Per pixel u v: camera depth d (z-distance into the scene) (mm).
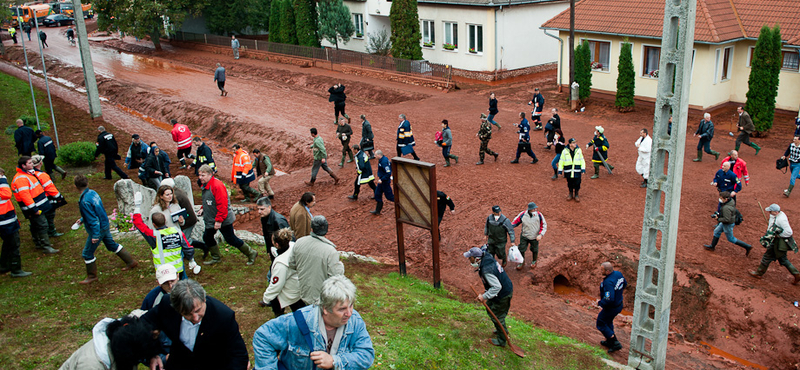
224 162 22234
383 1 37250
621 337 10625
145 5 43031
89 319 7926
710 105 23703
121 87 33219
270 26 43562
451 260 12977
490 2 30656
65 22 62469
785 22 22453
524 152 19859
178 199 9812
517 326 9844
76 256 10883
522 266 12602
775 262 12070
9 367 6555
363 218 15336
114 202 15328
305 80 34531
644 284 8852
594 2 27641
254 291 9094
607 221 14266
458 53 34156
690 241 13086
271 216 8727
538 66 34469
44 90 33281
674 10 7500
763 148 19375
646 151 15750
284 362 4297
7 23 58531
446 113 26031
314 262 6406
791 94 22500
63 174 17594
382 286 10500
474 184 17141
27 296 8820
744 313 10859
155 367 4613
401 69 32938
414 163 10555
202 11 48219
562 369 8484
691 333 11133
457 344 8125
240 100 30094
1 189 9273
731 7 24188
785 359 10148
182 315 4363
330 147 21781
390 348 7469
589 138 21344
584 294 12516
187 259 9984
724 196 12023
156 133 25547
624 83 24250
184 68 40531
